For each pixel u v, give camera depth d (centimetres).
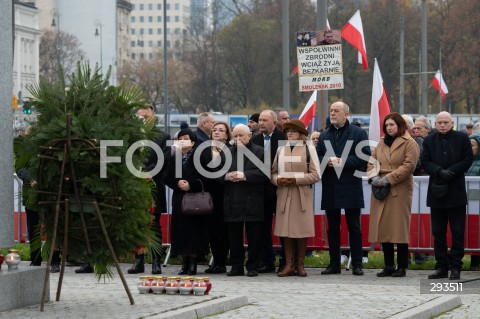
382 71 9388
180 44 12050
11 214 1120
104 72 1140
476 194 1675
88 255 1116
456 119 6450
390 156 1595
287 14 3012
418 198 1717
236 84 9825
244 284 1457
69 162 1087
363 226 1750
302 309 1167
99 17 15575
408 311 1137
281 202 1600
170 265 1761
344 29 2461
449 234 1711
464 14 9438
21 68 13025
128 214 1108
